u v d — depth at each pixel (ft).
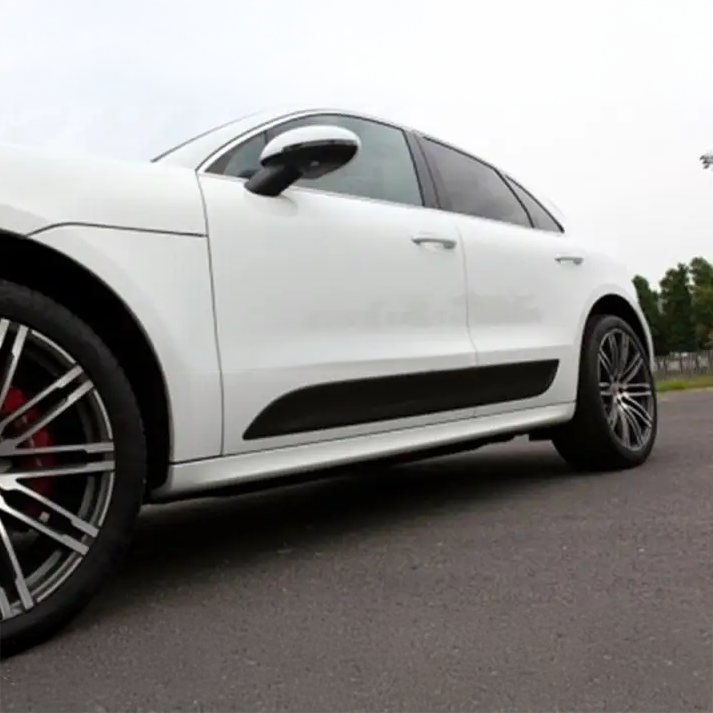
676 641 5.65
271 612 6.60
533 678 5.17
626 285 13.51
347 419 8.56
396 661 5.50
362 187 9.63
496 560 7.79
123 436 6.38
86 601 6.16
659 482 11.20
